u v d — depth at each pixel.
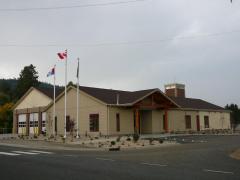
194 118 53.25
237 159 16.11
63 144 28.14
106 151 22.73
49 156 18.00
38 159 16.34
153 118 45.12
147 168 12.95
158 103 44.88
